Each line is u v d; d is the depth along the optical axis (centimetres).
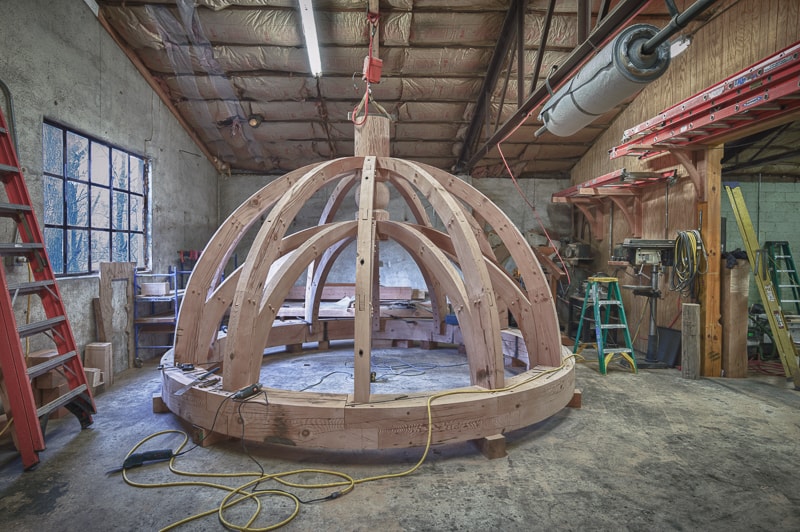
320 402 248
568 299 662
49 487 221
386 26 495
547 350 329
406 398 253
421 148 731
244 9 470
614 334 621
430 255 305
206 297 358
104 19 446
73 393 280
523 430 296
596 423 309
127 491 218
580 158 752
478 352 276
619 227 644
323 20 483
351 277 795
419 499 211
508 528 188
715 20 443
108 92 454
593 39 323
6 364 240
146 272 531
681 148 446
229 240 345
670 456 257
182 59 526
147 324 501
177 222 613
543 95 417
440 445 272
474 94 605
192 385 274
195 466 243
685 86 489
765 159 577
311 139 699
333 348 549
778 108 325
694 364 430
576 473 237
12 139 323
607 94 318
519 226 793
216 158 741
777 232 650
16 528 187
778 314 437
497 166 773
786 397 372
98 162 452
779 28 370
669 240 471
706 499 212
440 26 501
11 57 326
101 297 421
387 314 579
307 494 215
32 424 240
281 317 566
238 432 252
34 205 349
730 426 304
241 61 538
